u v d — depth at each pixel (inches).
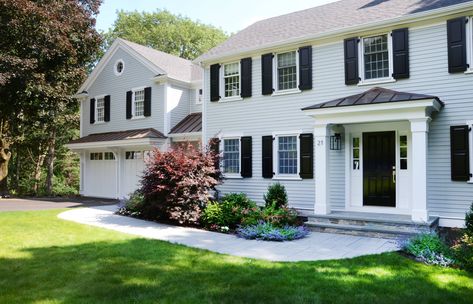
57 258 269.6
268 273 237.9
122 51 770.8
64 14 761.0
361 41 459.2
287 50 520.1
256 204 487.5
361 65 457.1
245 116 557.0
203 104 602.9
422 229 353.7
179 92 719.1
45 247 303.7
